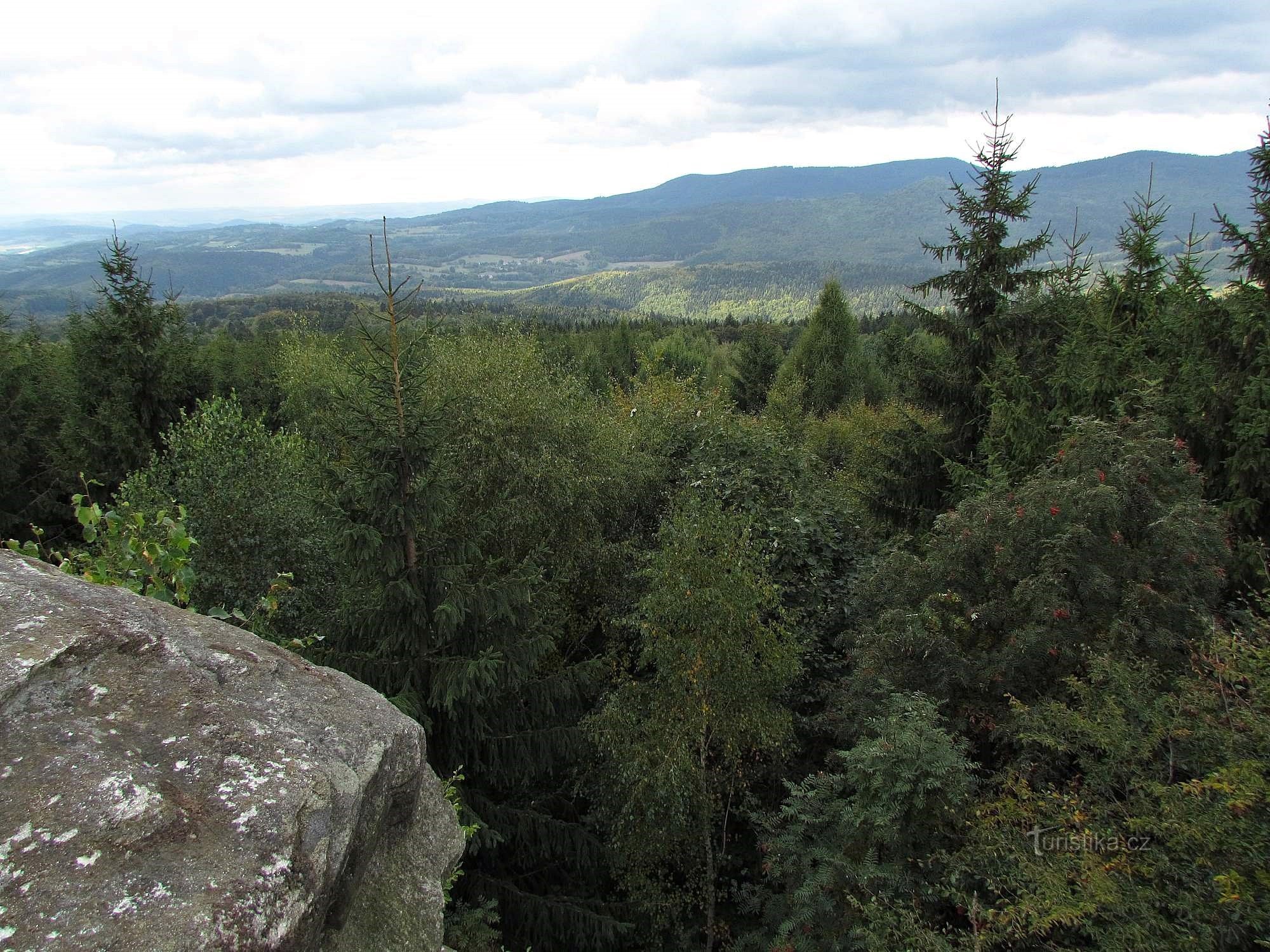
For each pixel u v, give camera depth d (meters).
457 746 8.95
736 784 10.85
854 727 9.22
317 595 10.63
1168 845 5.29
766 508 14.58
